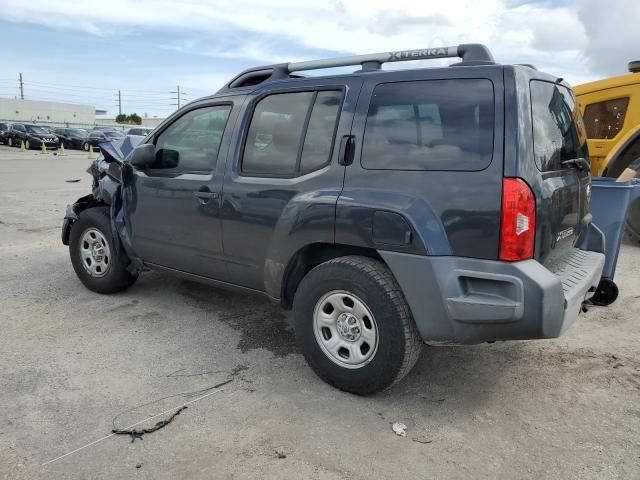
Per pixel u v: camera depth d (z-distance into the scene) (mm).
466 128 2785
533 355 3799
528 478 2484
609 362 3678
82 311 4566
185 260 4152
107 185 4727
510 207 2621
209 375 3451
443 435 2820
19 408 3008
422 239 2787
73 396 3148
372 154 3066
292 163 3432
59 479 2434
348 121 3191
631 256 6672
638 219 7113
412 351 2965
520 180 2645
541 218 2748
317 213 3170
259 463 2566
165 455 2615
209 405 3074
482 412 3051
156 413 2980
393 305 2924
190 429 2832
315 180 3260
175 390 3246
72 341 3943
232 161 3732
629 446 2725
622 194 4555
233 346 3916
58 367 3516
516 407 3105
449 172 2783
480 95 2785
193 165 4051
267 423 2898
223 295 5051
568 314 2809
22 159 25922
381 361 2994
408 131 2971
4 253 6527
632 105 7430
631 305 4809
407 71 3059
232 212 3688
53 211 9734
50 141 36094
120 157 4699
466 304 2730
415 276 2838
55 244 7055
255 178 3582
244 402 3115
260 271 3637
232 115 3830
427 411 3057
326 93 3373
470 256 2727
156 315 4508
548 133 3004
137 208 4418
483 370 3570
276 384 3342
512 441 2771
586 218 3709
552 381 3416
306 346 3324
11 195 11891
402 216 2844
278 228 3387
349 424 2906
